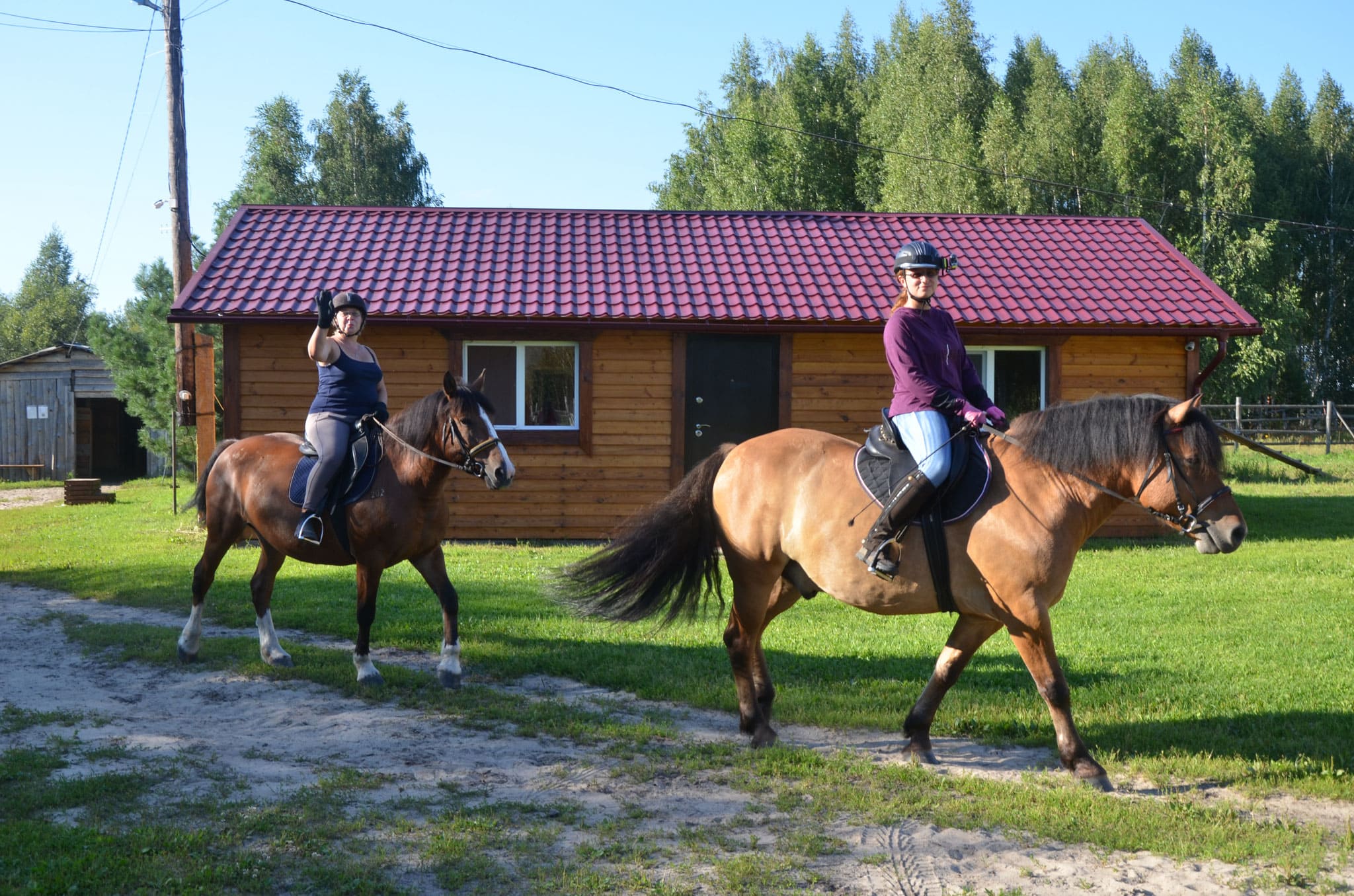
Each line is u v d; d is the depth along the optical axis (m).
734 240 15.64
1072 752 5.09
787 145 41.88
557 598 5.98
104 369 28.05
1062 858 4.21
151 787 4.81
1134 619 8.71
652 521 5.86
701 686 6.65
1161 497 4.93
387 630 8.12
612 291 13.59
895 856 4.20
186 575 10.63
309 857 4.05
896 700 6.40
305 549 6.94
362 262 14.21
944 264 5.27
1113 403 5.10
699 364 13.59
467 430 6.30
